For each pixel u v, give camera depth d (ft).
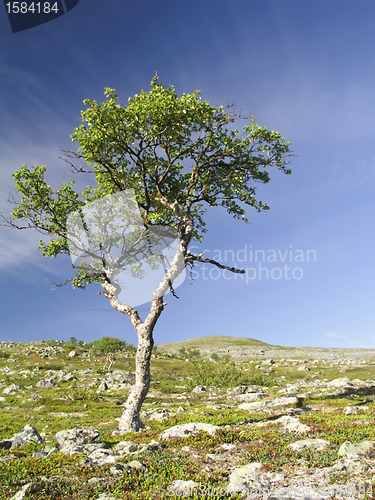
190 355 330.34
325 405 64.08
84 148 55.83
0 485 24.38
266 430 42.63
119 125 54.90
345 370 193.16
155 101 51.34
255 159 60.90
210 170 63.93
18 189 64.03
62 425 62.90
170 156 60.18
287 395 91.66
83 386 147.02
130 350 299.79
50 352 282.15
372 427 39.06
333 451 30.78
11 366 219.61
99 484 25.27
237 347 441.27
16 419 72.79
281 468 27.66
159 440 40.78
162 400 111.86
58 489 24.08
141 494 23.29
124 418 53.21
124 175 61.87
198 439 38.42
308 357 314.76
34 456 34.19
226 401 100.01
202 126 56.29
